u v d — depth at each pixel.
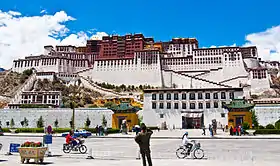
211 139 43.91
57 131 65.75
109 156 22.75
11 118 89.25
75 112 85.88
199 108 82.75
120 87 182.75
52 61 196.88
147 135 14.91
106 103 128.12
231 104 67.62
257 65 197.12
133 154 24.11
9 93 168.38
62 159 20.69
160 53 194.75
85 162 18.88
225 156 22.31
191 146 21.34
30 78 173.12
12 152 24.70
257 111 74.94
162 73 181.88
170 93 85.50
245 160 19.86
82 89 167.62
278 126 61.94
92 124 83.56
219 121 80.31
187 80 171.25
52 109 87.88
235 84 169.38
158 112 84.88
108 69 194.25
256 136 49.41
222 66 182.62
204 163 18.09
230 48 193.50
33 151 18.16
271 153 24.50
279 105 73.94
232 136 49.34
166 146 32.25
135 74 187.62
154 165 17.16
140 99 135.38
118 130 68.12
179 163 18.11
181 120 82.75
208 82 160.75
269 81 174.50
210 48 197.00
